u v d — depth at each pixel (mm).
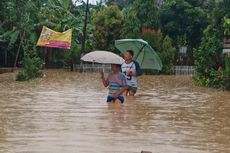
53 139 9625
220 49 25781
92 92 19766
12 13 30219
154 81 29031
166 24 43688
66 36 39688
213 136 10281
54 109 14164
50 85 23641
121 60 15961
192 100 17578
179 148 9039
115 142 9422
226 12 26844
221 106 15695
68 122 11727
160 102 16672
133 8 42750
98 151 8617
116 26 41875
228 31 25375
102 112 13648
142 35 39438
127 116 12945
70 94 18812
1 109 14117
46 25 41750
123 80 16016
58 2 46969
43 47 43094
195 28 43500
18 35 37906
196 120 12508
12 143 9211
